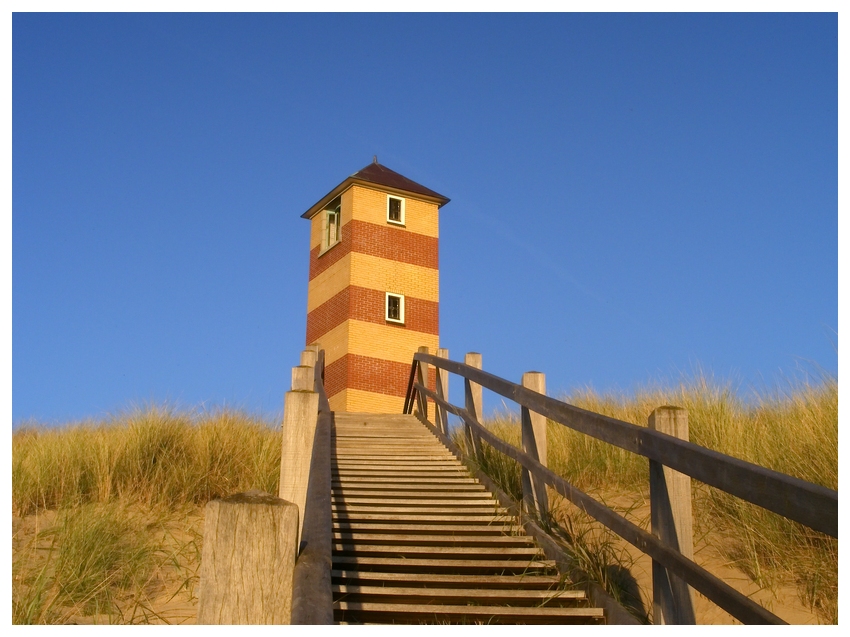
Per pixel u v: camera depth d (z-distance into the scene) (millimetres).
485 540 6512
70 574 6199
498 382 8031
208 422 10484
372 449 10031
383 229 20906
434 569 6039
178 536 7781
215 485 9062
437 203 21953
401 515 7227
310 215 23047
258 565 2672
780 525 6273
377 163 22391
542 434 7285
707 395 9531
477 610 5168
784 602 5625
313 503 4449
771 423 8281
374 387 19734
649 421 4746
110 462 9055
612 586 5621
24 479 8531
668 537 4465
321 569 2990
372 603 5289
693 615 4430
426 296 21062
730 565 6270
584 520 7254
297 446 5676
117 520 7535
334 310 20594
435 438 10859
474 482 8367
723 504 6977
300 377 8008
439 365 11164
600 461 8680
